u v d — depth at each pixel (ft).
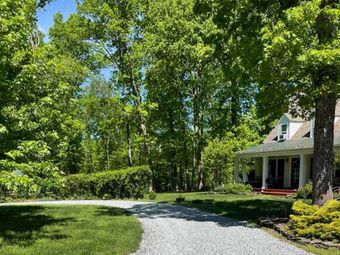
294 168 94.68
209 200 71.87
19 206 59.62
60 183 34.86
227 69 47.21
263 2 41.37
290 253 28.81
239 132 112.47
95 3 96.32
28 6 36.37
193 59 103.50
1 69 32.53
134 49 97.19
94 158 149.28
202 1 45.65
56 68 37.81
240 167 114.21
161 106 117.91
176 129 124.77
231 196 80.79
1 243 30.07
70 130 39.96
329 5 35.91
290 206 56.13
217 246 31.01
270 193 84.58
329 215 33.24
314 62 32.58
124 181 79.25
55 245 29.68
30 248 28.53
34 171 33.35
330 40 35.12
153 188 109.40
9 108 33.99
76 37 100.17
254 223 42.73
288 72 36.83
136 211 54.85
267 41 34.88
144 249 29.86
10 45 32.60
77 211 51.98
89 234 34.45
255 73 39.73
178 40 99.66
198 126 114.93
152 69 105.40
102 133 134.82
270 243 32.17
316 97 38.68
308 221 33.78
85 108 115.34
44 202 71.51
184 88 115.34
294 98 43.70
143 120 108.58
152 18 100.01
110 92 127.65
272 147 88.43
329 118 39.99
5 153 30.99
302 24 32.89
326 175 39.70
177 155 125.70
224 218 47.19
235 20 43.73
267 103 43.09
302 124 94.73
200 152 116.47
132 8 98.07
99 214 49.32
